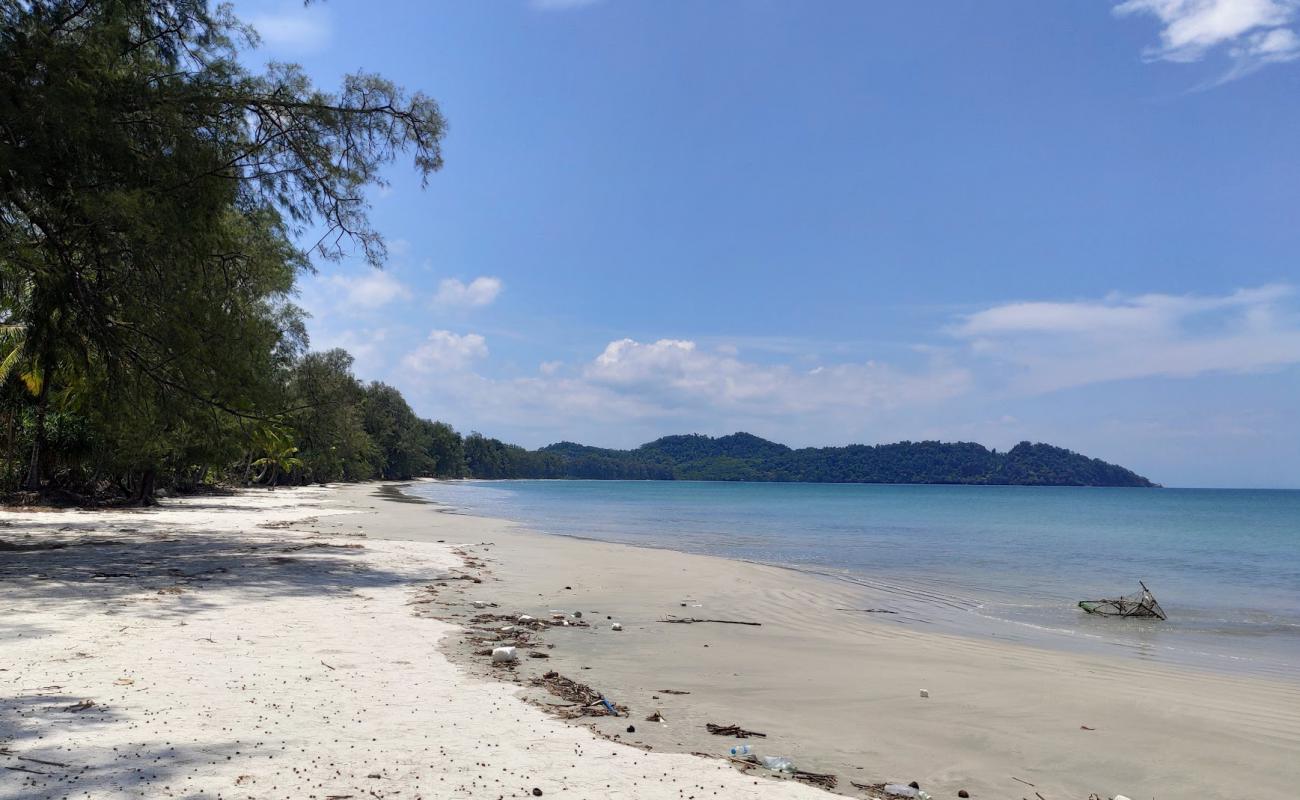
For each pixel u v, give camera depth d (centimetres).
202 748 473
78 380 1706
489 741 526
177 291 1355
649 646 938
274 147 1498
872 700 735
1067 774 560
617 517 4775
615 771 480
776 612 1296
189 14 1401
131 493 3519
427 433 17075
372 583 1341
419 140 1570
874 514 5856
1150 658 1057
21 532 2036
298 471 8062
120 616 907
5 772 417
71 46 1224
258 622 922
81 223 1255
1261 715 746
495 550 2114
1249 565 2477
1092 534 3950
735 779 482
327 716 560
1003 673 889
